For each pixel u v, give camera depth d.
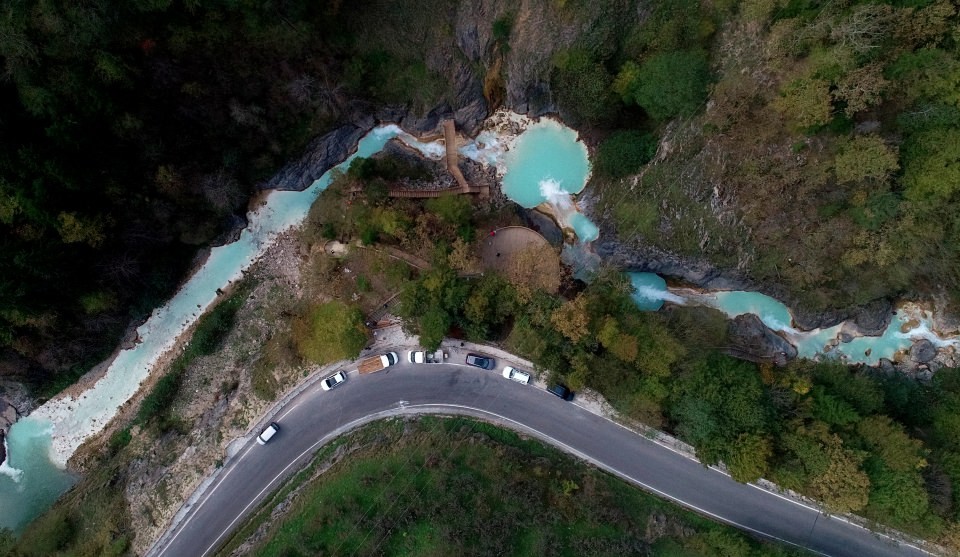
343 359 57.66
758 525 52.31
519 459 52.53
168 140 57.62
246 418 58.78
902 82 46.12
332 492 52.84
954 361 59.59
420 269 58.97
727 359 53.53
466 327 55.25
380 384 57.84
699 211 57.81
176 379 64.94
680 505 52.94
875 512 48.28
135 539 56.75
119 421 65.62
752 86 52.22
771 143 52.94
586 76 58.19
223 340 65.00
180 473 58.38
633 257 61.72
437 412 56.91
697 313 59.78
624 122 61.53
